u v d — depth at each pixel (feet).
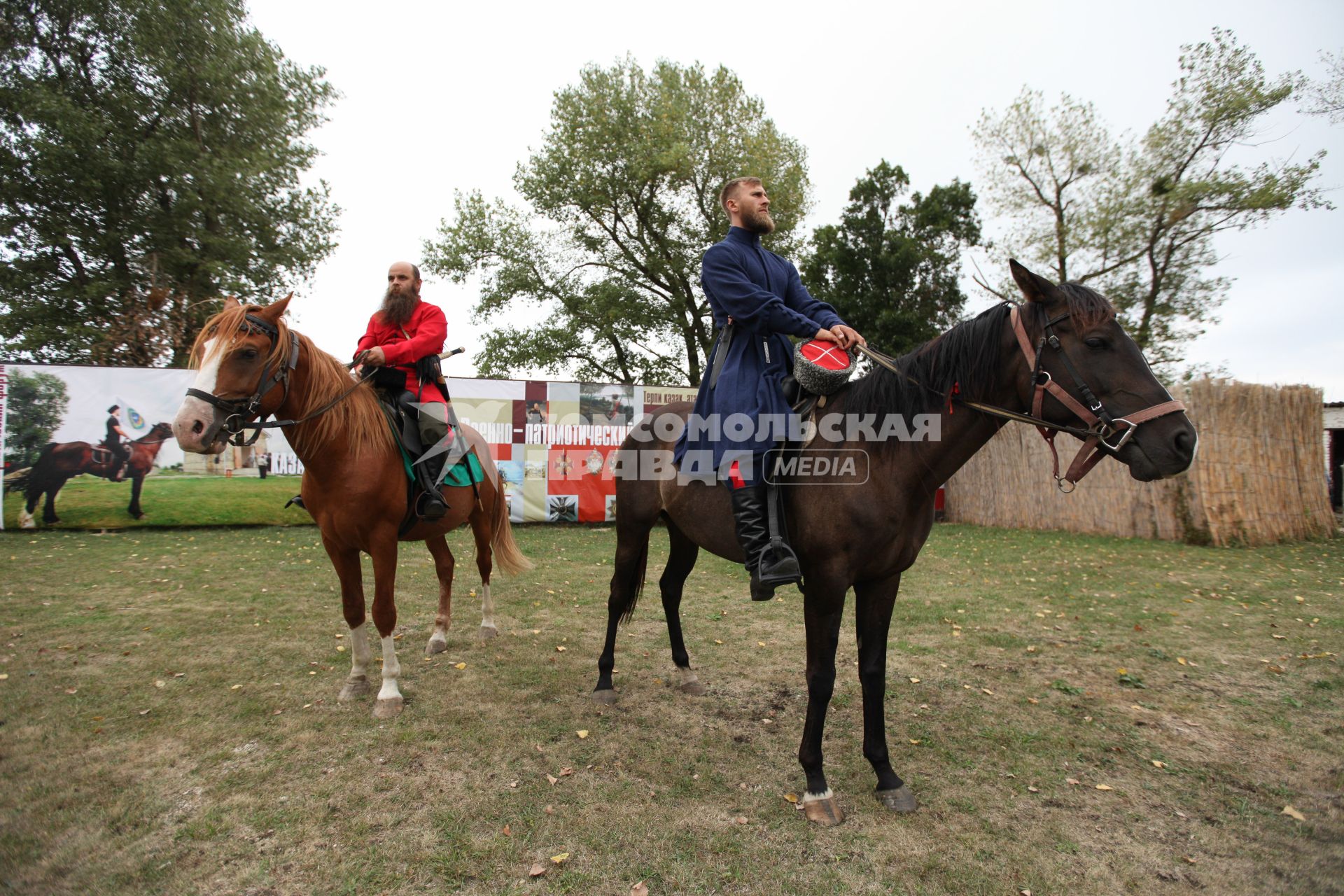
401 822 8.09
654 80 68.64
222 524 33.78
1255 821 8.39
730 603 19.72
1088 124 58.29
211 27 54.54
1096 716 11.60
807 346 8.57
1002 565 26.37
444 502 12.41
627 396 38.86
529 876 7.12
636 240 73.46
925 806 8.64
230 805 8.38
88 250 52.19
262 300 56.49
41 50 52.44
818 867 7.36
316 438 10.95
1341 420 46.75
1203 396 32.42
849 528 8.04
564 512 38.04
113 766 9.32
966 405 8.00
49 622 16.33
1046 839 7.95
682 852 7.58
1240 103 50.31
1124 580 23.35
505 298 71.97
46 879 6.95
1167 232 55.31
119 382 32.60
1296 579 23.45
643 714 11.50
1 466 31.30
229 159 53.36
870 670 8.75
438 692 12.29
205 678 12.71
